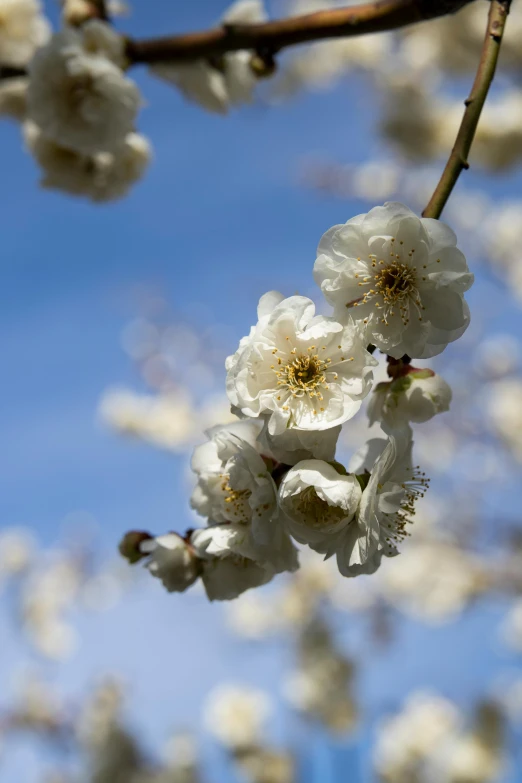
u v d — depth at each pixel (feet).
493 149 3.78
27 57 1.98
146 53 1.55
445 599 3.91
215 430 1.21
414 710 3.70
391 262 1.14
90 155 1.74
